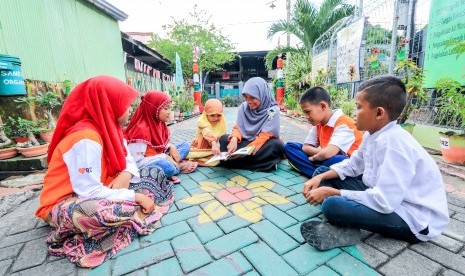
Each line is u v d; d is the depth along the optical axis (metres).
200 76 16.86
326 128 2.49
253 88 2.89
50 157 1.69
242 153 2.64
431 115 3.74
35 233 1.88
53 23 4.66
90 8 5.86
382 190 1.39
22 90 3.52
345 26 6.18
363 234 1.68
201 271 1.40
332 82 7.30
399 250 1.51
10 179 3.06
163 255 1.54
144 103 2.52
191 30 15.71
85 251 1.54
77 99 1.63
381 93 1.40
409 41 4.15
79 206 1.45
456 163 2.91
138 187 2.00
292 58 10.44
